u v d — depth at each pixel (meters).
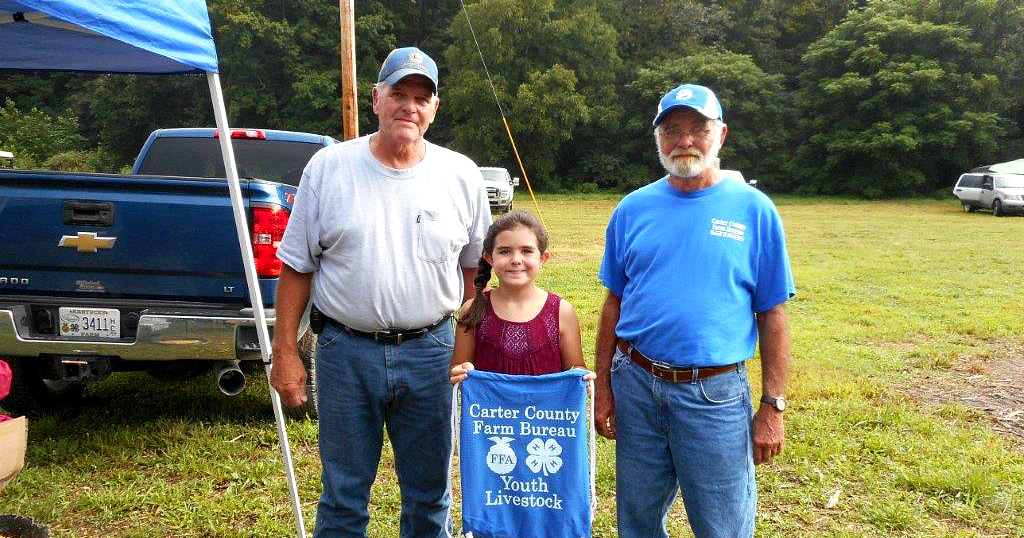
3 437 2.39
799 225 22.95
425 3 48.59
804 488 3.95
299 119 42.12
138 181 4.17
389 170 2.61
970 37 42.69
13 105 30.78
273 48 41.66
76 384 5.20
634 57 48.31
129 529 3.45
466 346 2.68
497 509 2.53
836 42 43.59
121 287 4.24
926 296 10.13
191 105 42.16
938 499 3.83
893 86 39.47
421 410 2.76
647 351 2.48
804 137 44.69
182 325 4.09
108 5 2.50
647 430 2.53
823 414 5.09
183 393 5.46
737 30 50.72
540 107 39.94
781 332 2.47
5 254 4.19
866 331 7.93
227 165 3.16
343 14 10.45
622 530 2.63
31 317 4.16
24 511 3.54
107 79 41.91
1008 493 3.86
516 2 41.03
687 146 2.37
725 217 2.40
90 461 4.16
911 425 4.89
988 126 40.12
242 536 3.39
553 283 10.76
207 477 4.01
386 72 2.52
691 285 2.40
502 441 2.52
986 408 5.40
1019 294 10.36
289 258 2.65
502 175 25.38
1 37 3.40
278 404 3.21
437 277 2.67
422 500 2.89
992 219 25.27
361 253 2.58
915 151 40.38
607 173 44.50
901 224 23.23
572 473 2.48
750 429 2.50
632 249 2.52
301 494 3.86
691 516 2.48
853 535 3.45
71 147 31.86
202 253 4.21
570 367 2.63
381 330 2.66
